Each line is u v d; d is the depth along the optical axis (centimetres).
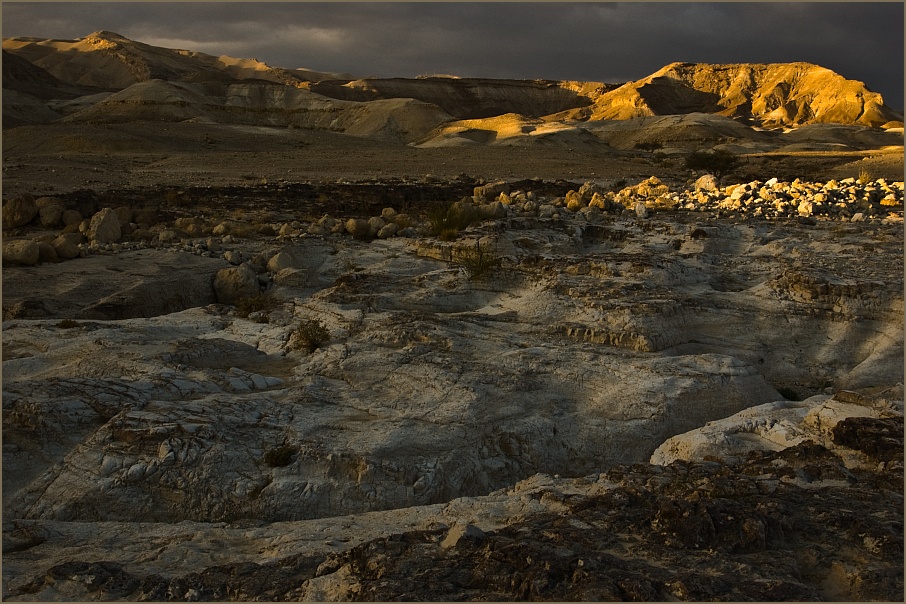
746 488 956
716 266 2553
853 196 3538
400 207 4309
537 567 754
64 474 1211
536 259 2386
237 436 1289
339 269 2809
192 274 2603
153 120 14050
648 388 1562
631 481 1052
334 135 11906
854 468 1073
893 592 733
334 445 1285
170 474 1201
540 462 1402
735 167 8000
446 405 1461
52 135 8388
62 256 2741
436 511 1084
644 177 6806
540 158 8662
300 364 1702
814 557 808
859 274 2244
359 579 778
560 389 1585
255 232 3353
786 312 2075
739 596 707
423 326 1805
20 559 937
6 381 1445
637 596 706
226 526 1077
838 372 1931
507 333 1862
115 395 1382
